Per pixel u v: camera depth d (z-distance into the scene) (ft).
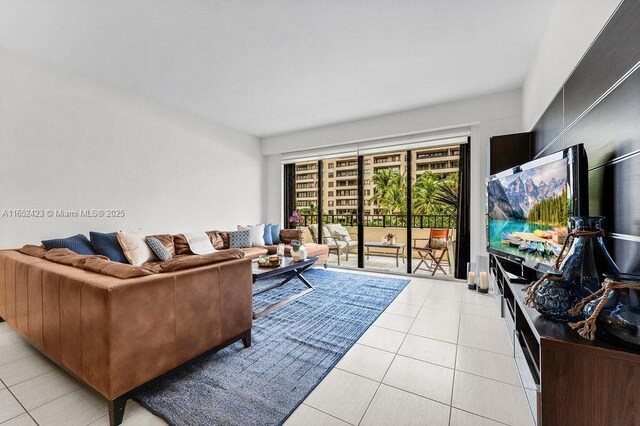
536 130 9.20
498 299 9.73
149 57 9.52
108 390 4.36
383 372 5.93
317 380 5.61
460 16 7.50
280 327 8.27
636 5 3.76
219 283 6.22
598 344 3.10
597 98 4.85
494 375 5.80
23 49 8.97
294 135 18.38
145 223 12.73
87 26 7.87
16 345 7.09
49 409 4.78
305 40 8.56
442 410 4.79
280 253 12.85
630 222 3.89
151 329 4.91
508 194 7.17
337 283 13.25
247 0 6.86
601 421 3.06
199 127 15.37
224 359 6.41
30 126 9.37
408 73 10.64
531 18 7.56
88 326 4.63
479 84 11.53
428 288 12.41
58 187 10.00
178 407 4.80
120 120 11.80
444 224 15.83
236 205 17.76
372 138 15.58
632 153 3.84
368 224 18.44
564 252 4.56
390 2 6.97
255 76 10.89
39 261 6.47
